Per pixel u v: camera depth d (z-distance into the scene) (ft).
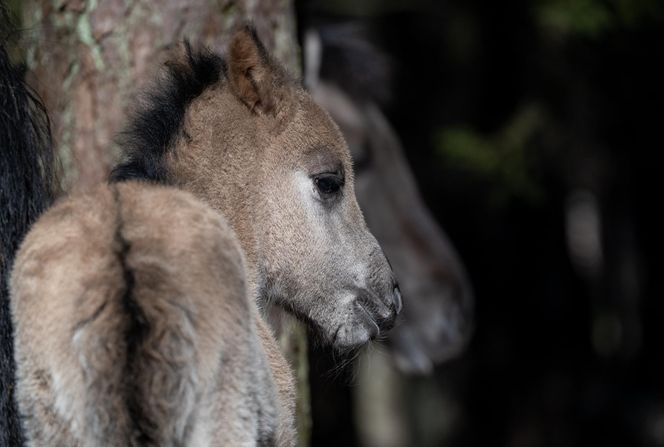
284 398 30.50
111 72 38.75
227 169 33.32
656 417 78.23
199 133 33.27
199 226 27.68
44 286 26.71
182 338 26.30
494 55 77.30
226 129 33.47
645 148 78.02
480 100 77.92
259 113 33.86
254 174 33.65
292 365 40.50
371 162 54.24
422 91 78.23
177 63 33.78
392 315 35.88
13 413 29.17
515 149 70.03
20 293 27.07
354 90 54.03
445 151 69.72
